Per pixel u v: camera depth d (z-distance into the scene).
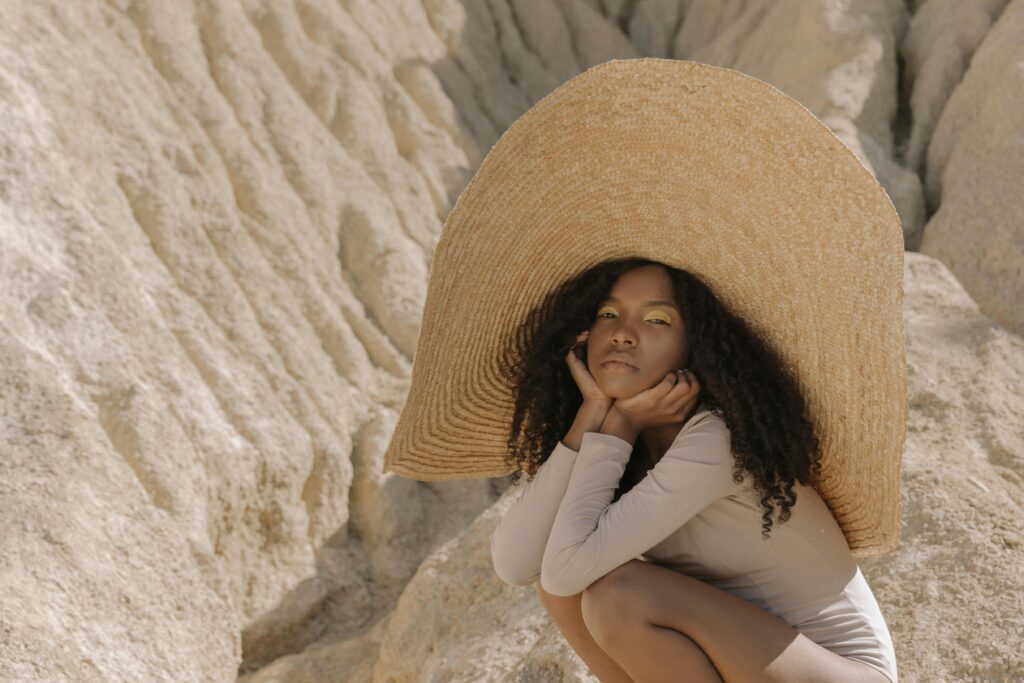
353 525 5.09
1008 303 5.60
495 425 2.75
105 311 4.80
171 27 6.59
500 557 2.54
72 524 3.91
